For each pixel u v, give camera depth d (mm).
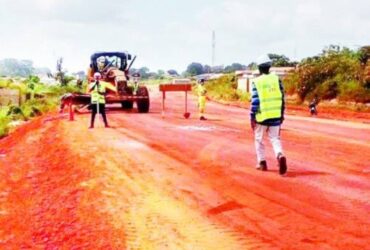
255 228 7617
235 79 69812
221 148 14875
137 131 19438
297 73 44156
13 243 7578
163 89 26781
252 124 11344
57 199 9664
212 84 75188
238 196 9344
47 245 7383
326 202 8875
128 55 31344
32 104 38906
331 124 23984
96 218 8312
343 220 7895
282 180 10539
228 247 6906
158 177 10938
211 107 40125
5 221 8695
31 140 18047
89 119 25234
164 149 14656
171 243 7109
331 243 6953
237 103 46906
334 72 39594
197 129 20312
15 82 53562
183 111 33062
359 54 40250
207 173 11289
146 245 7074
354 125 23438
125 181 10617
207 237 7301
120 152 14125
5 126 24938
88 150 14539
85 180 10836
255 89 11055
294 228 7574
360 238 7117
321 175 11000
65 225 8125
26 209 9297
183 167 11961
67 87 54156
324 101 38062
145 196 9461
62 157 13719
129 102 32812
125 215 8383
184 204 8914
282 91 11078
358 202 8844
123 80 29641
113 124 22375
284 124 23891
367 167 11945
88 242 7305
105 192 9797
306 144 16062
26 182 11359
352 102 34969
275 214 8258
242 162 12531
